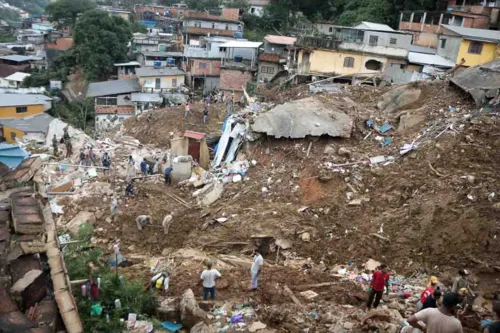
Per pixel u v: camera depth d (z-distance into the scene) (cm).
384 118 2152
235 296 1242
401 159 1805
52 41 7012
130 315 1020
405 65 3309
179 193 2055
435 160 1695
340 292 1263
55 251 755
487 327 652
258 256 1253
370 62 3331
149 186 2106
